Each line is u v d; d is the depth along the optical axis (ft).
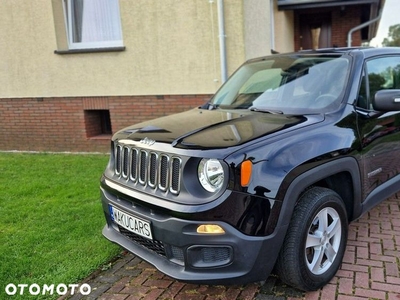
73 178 18.79
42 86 25.58
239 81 13.12
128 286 9.46
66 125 25.75
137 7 22.38
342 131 9.28
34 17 24.53
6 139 27.40
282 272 8.33
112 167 10.10
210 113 10.98
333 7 35.35
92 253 11.00
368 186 10.18
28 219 13.61
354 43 37.55
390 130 11.02
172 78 22.71
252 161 7.46
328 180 9.46
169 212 7.62
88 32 24.99
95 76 24.26
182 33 21.88
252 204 7.37
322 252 8.81
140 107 23.79
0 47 25.73
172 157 7.82
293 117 9.62
